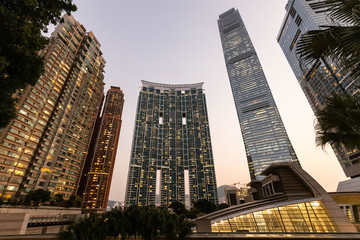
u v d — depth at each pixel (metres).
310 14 147.12
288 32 185.38
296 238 11.42
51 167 90.19
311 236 11.54
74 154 108.19
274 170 44.41
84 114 122.81
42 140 88.12
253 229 30.89
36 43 14.48
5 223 27.47
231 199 137.38
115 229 9.98
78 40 126.62
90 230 9.52
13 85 14.15
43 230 60.19
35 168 82.19
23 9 13.77
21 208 62.75
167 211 11.45
